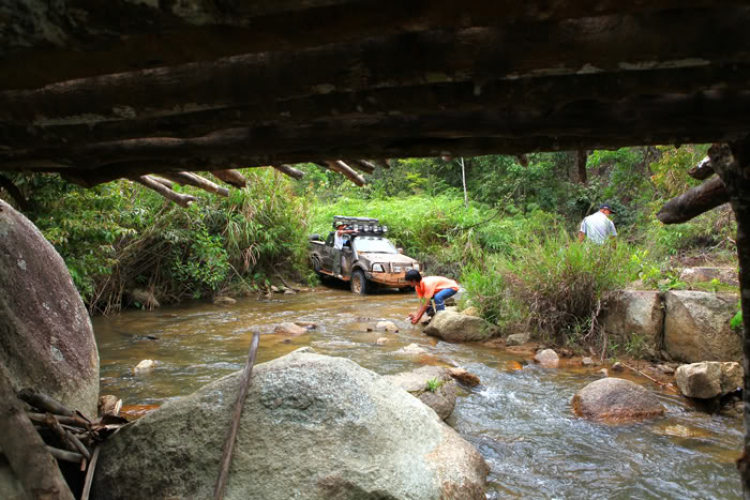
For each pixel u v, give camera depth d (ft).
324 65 3.89
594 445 12.47
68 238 22.48
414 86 4.32
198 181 11.28
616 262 22.38
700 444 12.47
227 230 36.91
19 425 7.42
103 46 3.42
